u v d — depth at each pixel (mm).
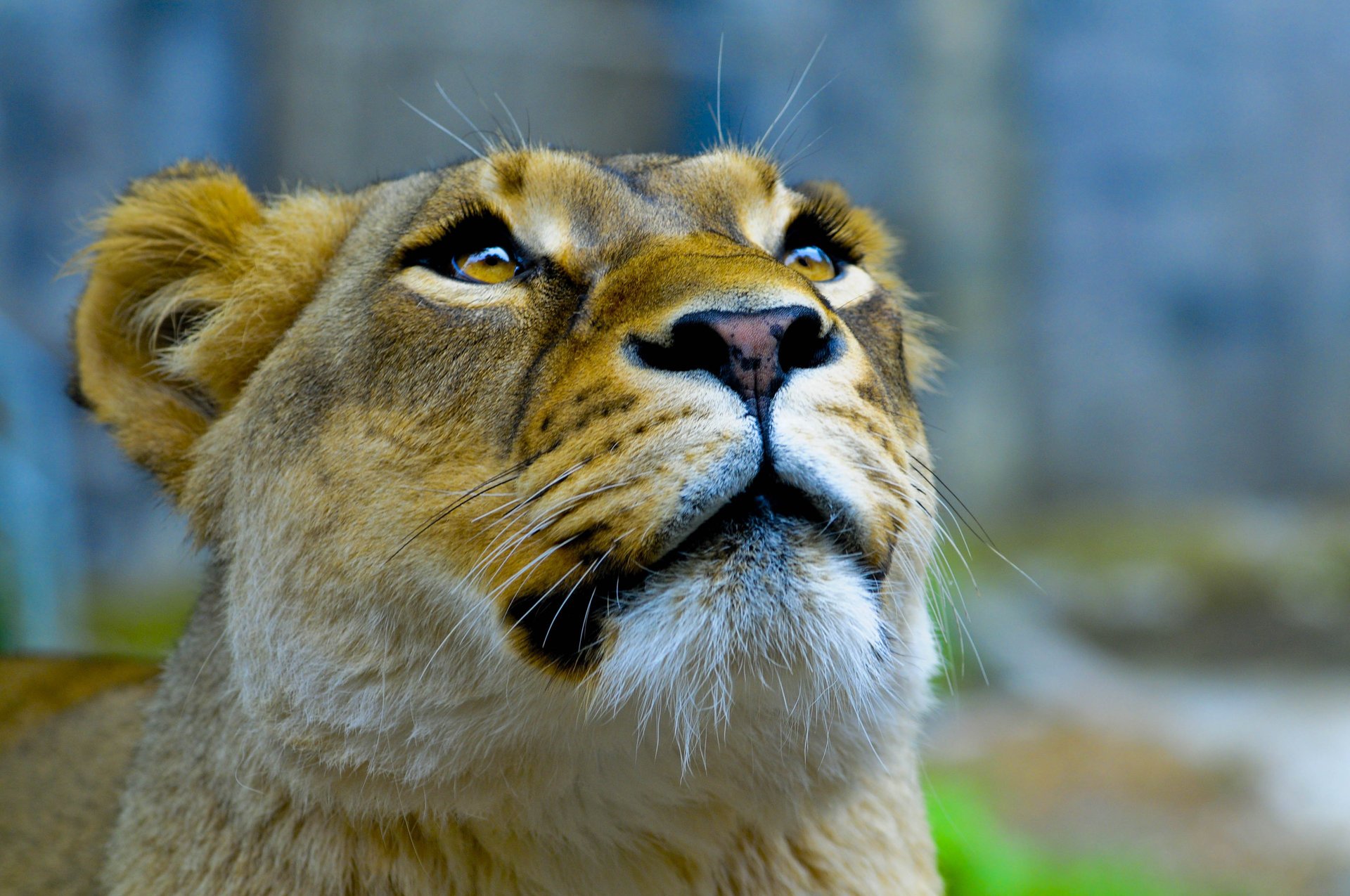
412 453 5488
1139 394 47656
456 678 5320
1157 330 48469
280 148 32656
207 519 6465
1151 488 46969
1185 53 48906
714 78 36719
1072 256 47562
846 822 6203
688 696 4938
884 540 5113
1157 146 48781
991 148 40031
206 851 5805
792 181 8031
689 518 4773
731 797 5621
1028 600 28500
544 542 5027
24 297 36375
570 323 5414
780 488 4891
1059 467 45781
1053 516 39875
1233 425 48469
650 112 35844
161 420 6727
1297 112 49812
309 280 6590
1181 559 34781
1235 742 19750
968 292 39719
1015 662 23844
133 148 37438
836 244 6672
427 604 5359
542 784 5449
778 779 5621
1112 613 30266
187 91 37375
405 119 32875
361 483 5539
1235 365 48906
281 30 32625
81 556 26156
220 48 36719
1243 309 49250
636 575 4906
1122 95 48312
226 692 5906
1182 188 49031
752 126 37438
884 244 8242
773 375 4852
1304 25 49531
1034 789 17344
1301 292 49438
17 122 36969
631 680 4934
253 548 5840
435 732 5359
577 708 5184
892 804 6434
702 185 6102
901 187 39438
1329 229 49688
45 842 7523
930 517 6164
